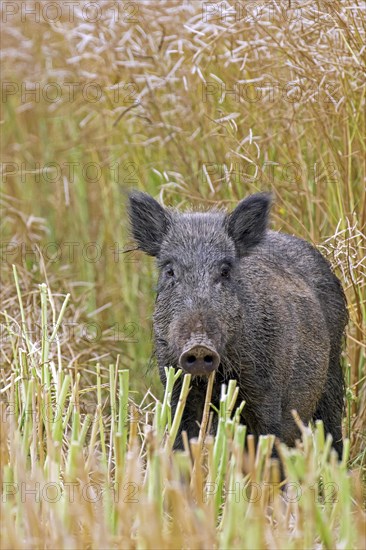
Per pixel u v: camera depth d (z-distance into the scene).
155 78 15.90
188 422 11.38
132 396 13.92
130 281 17.33
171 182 15.70
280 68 14.88
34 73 20.38
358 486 9.21
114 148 17.48
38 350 11.94
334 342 13.01
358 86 13.88
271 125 14.91
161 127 16.41
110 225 17.73
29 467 10.34
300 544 8.12
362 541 8.09
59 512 8.64
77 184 18.72
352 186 14.25
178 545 7.96
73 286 17.33
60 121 20.08
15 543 7.96
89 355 15.13
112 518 8.91
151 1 16.33
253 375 11.16
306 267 12.81
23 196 19.62
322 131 14.27
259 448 8.96
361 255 13.24
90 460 9.35
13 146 20.45
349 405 13.33
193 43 15.77
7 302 15.15
